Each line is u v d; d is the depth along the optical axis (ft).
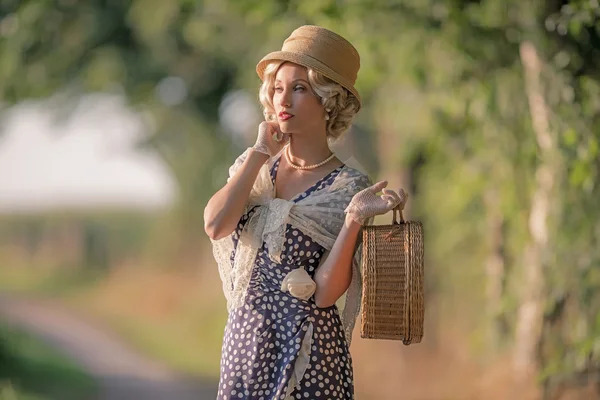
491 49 32.24
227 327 16.51
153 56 77.30
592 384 27.61
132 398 53.88
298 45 16.15
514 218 33.01
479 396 37.86
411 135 43.45
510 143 32.48
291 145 16.74
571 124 27.71
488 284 37.42
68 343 77.30
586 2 26.21
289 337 16.02
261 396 15.98
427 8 32.53
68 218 148.25
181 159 101.50
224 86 87.10
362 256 15.96
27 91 69.41
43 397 53.88
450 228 45.44
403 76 36.01
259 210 16.33
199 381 60.23
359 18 33.55
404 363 51.03
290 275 16.05
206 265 102.42
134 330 86.79
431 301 50.62
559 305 29.32
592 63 27.94
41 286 135.54
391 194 15.79
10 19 61.46
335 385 16.16
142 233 144.97
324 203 16.29
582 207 28.73
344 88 16.37
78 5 65.77
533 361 29.96
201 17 55.31
